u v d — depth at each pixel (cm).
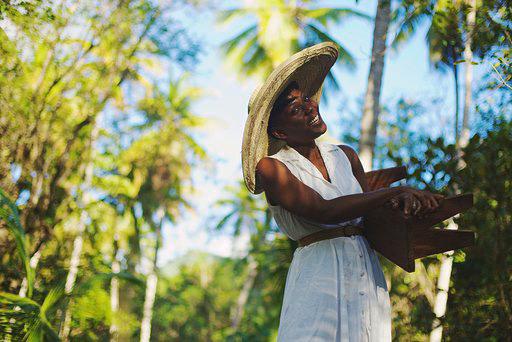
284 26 2400
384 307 283
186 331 3341
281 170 275
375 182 313
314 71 298
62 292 927
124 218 1980
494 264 673
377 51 953
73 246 1399
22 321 830
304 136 289
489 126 712
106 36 1195
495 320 691
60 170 1225
